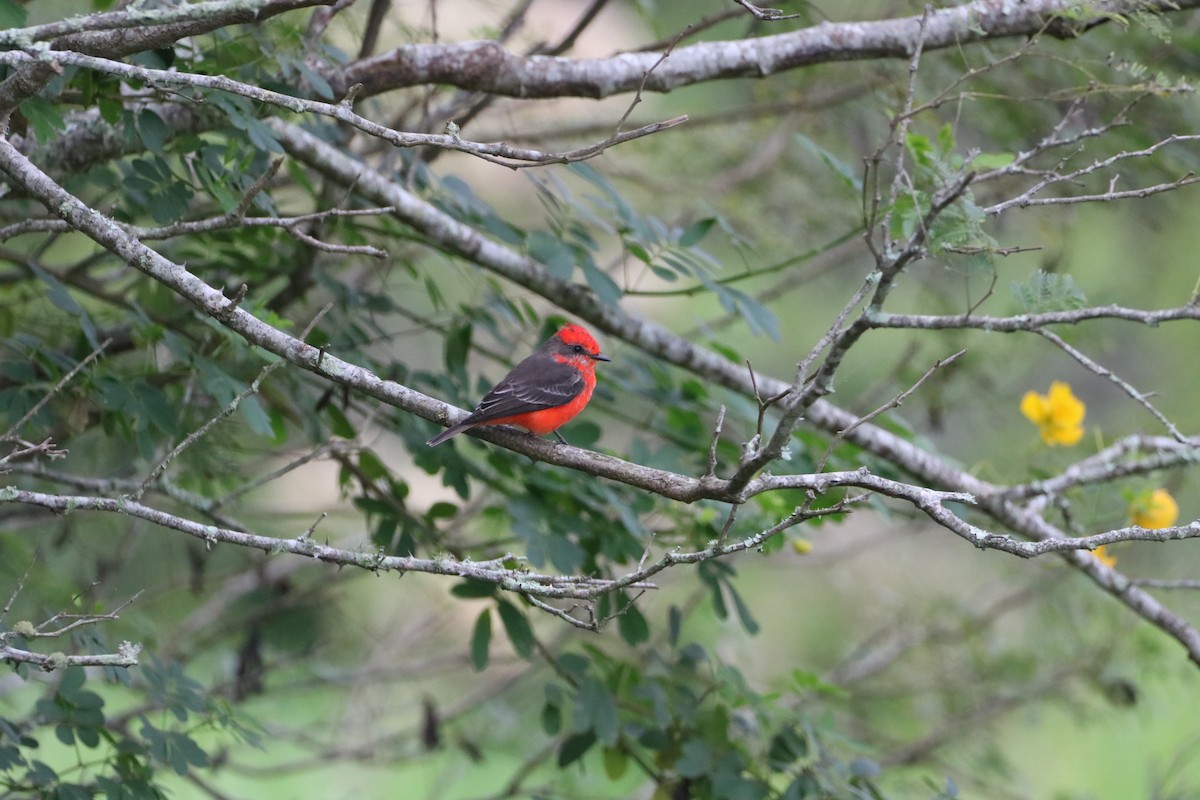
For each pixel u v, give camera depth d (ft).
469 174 54.75
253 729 30.89
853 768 32.35
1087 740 57.88
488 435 24.90
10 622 36.63
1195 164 37.76
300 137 32.19
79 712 26.61
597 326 36.70
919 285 48.47
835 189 50.80
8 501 22.25
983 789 47.29
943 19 33.94
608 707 31.60
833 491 35.01
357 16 37.17
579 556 31.91
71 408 32.22
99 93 27.20
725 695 32.40
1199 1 34.30
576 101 52.80
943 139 29.81
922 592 51.72
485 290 38.09
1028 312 26.21
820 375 19.71
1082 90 29.60
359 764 46.14
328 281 35.09
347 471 34.12
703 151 53.26
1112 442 41.96
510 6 38.24
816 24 38.29
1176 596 48.47
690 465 36.60
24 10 24.53
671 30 51.96
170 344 28.76
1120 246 58.49
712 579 33.60
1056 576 47.14
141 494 23.20
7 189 27.68
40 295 33.81
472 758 44.55
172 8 20.63
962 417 53.93
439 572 22.89
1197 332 60.59
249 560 44.78
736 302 33.73
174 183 28.66
